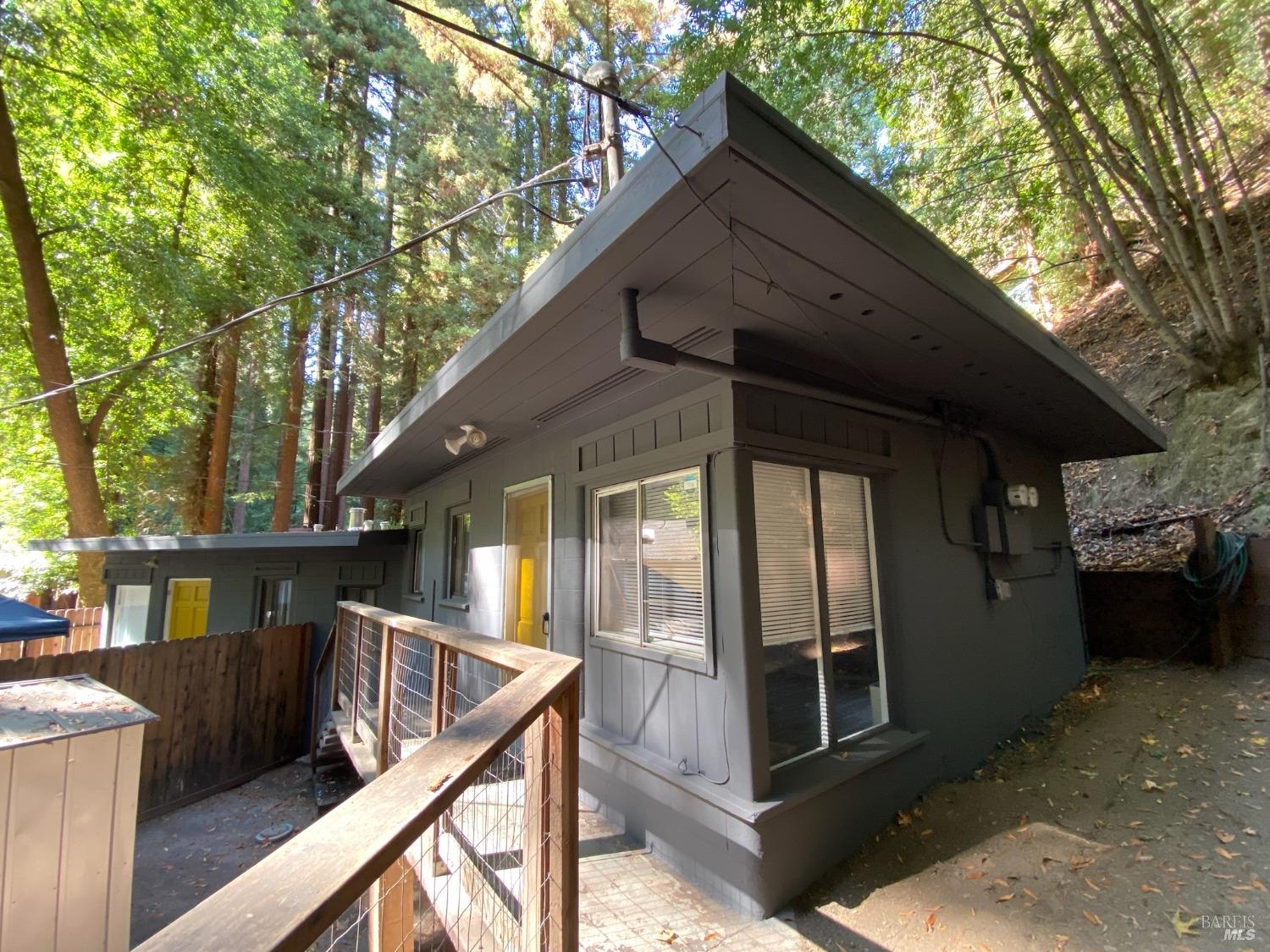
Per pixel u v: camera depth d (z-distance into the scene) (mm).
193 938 579
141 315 10773
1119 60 6496
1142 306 7504
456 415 4289
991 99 7449
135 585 9508
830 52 6754
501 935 1875
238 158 10125
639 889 2789
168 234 10727
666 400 3385
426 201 13758
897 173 8922
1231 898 2305
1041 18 6133
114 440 11969
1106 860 2654
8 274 9625
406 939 1695
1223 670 4695
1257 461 6625
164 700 5781
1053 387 3682
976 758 3928
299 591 8430
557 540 4453
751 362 2955
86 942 2463
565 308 2432
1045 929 2285
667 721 3234
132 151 9953
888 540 3664
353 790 5621
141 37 9094
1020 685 4508
